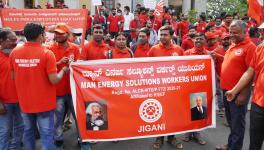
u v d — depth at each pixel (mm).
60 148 6086
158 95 5898
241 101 5441
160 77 5879
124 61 5707
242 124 5676
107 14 22219
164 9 19906
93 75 5617
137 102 5816
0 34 5336
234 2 24859
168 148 6418
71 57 5957
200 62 6074
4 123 5523
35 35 4918
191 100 6070
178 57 5934
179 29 17953
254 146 4926
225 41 7371
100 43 6637
